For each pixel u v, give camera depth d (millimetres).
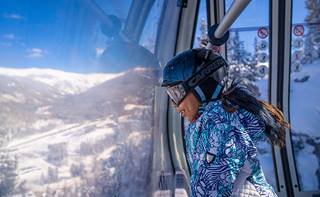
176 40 3482
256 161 1291
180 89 1291
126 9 1845
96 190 1451
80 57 1376
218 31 2320
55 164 1225
